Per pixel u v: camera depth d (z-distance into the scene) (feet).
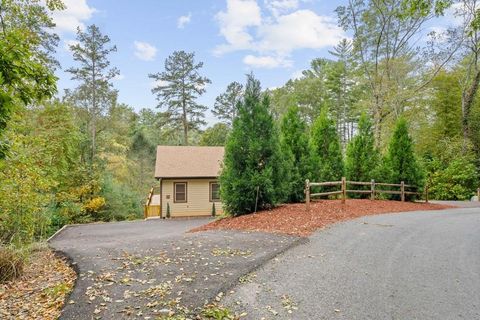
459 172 61.16
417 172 46.47
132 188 96.07
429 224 27.07
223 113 124.57
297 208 31.55
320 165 40.24
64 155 57.41
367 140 47.44
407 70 71.26
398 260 17.13
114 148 93.81
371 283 14.10
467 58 68.54
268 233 23.16
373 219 28.66
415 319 10.98
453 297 12.67
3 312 12.91
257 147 31.32
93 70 84.23
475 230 24.80
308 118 118.11
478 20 24.67
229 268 15.94
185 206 63.36
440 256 17.87
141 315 11.35
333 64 111.96
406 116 79.82
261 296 12.97
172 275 15.17
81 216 62.13
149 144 110.42
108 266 16.85
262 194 31.48
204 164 66.49
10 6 30.45
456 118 73.61
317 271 15.58
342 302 12.33
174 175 62.03
